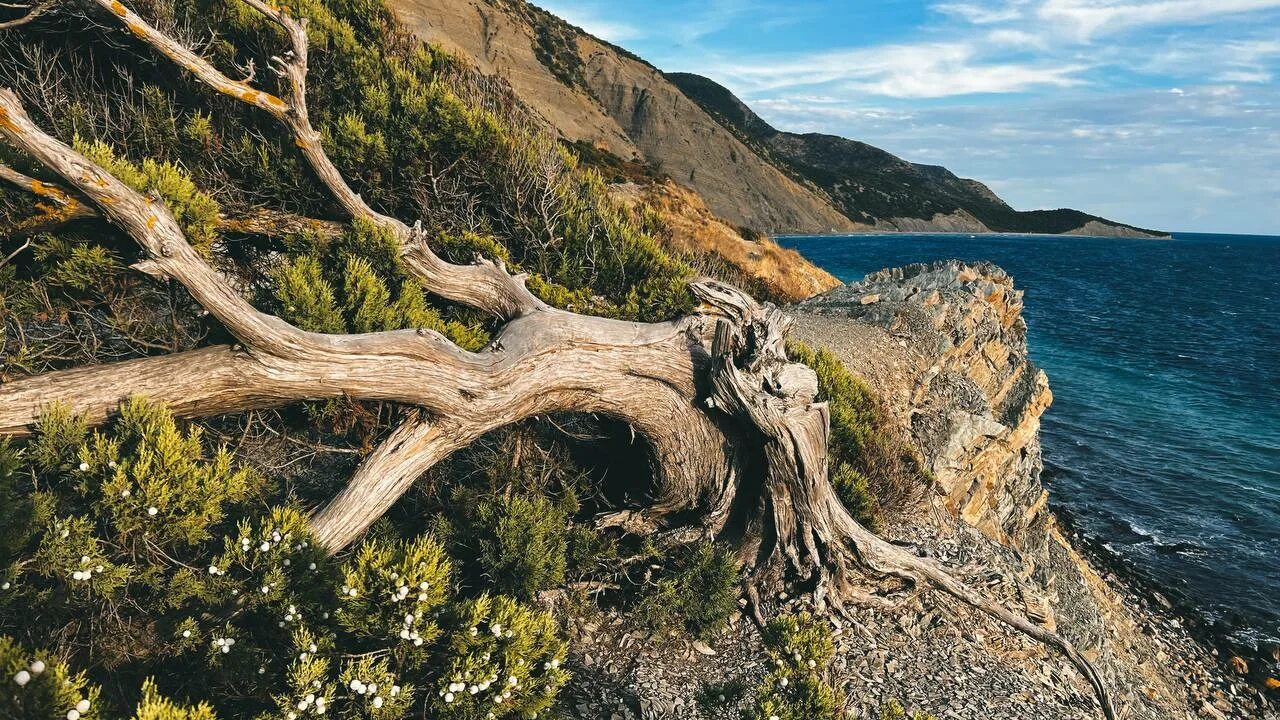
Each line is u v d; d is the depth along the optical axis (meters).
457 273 7.50
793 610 7.09
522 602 6.18
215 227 6.85
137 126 7.94
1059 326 55.88
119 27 8.16
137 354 6.46
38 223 5.53
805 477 6.80
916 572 7.61
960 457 15.45
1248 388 38.09
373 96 9.48
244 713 4.27
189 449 4.45
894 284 22.41
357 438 7.81
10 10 7.96
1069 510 23.73
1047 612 8.96
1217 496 24.80
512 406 6.20
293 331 5.30
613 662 6.13
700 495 7.23
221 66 8.95
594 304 9.73
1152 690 14.12
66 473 4.37
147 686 3.36
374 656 4.22
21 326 5.86
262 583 4.40
